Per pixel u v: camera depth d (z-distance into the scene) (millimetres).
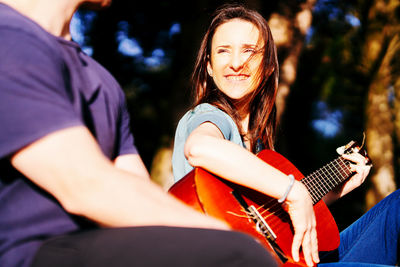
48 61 820
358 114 10766
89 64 1054
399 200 2010
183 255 717
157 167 6668
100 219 764
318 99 10430
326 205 2039
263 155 1946
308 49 9109
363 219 2164
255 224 1566
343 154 2271
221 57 2035
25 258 784
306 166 11898
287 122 11289
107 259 720
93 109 1002
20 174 817
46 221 828
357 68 8945
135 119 9602
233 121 1893
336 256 2133
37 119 738
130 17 8469
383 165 7234
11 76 754
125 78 9406
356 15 8266
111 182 759
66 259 742
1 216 799
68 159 741
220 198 1511
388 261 1988
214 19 2105
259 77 2061
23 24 844
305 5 5055
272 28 4953
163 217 777
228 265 718
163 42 8891
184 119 1996
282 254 1585
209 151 1462
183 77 6348
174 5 7918
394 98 7680
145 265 709
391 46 7648
